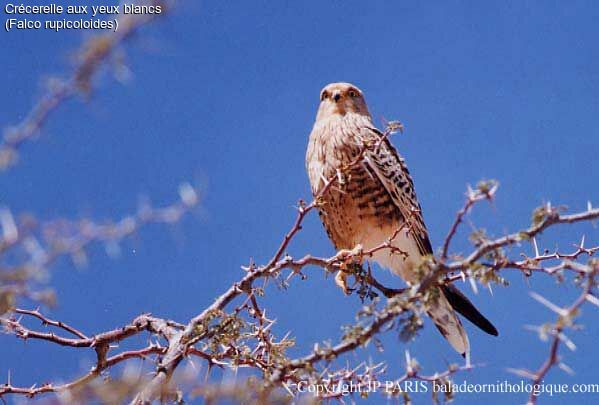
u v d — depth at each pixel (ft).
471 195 20.79
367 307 20.90
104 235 16.40
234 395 21.72
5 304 17.15
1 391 26.86
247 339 27.94
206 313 26.91
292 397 21.91
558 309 18.03
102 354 29.19
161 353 29.45
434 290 20.97
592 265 19.53
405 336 20.27
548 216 21.33
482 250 20.98
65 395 20.08
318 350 21.50
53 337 29.01
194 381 22.47
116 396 20.16
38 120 15.66
